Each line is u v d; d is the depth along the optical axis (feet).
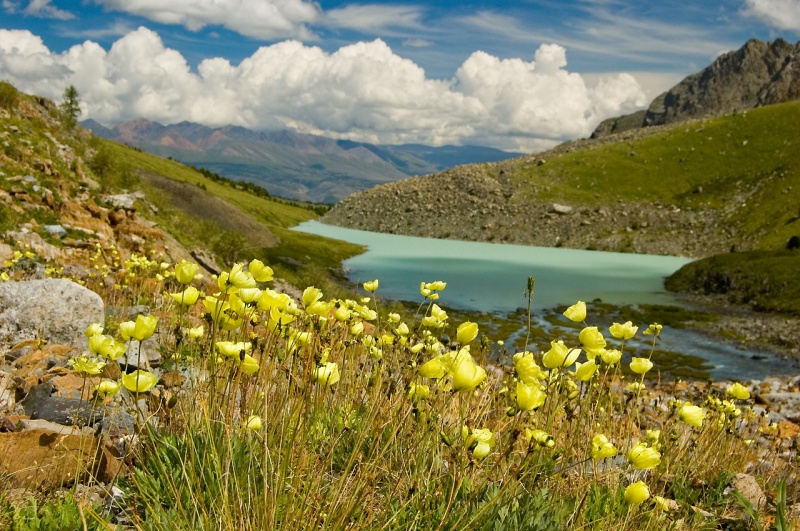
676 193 351.05
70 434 11.32
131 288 35.09
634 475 13.69
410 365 12.22
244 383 11.13
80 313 24.93
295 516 8.39
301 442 9.57
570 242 314.76
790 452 22.07
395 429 9.87
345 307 14.01
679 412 12.35
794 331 114.73
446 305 140.87
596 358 13.56
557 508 10.62
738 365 95.09
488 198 386.93
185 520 8.39
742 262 171.01
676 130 432.25
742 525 13.51
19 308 23.90
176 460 10.11
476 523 9.27
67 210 63.57
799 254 169.17
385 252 261.24
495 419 13.87
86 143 133.59
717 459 17.52
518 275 201.26
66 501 9.43
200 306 27.07
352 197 453.58
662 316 136.77
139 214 87.66
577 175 391.45
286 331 11.02
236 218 210.38
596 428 13.47
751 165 356.59
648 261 254.88
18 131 86.43
